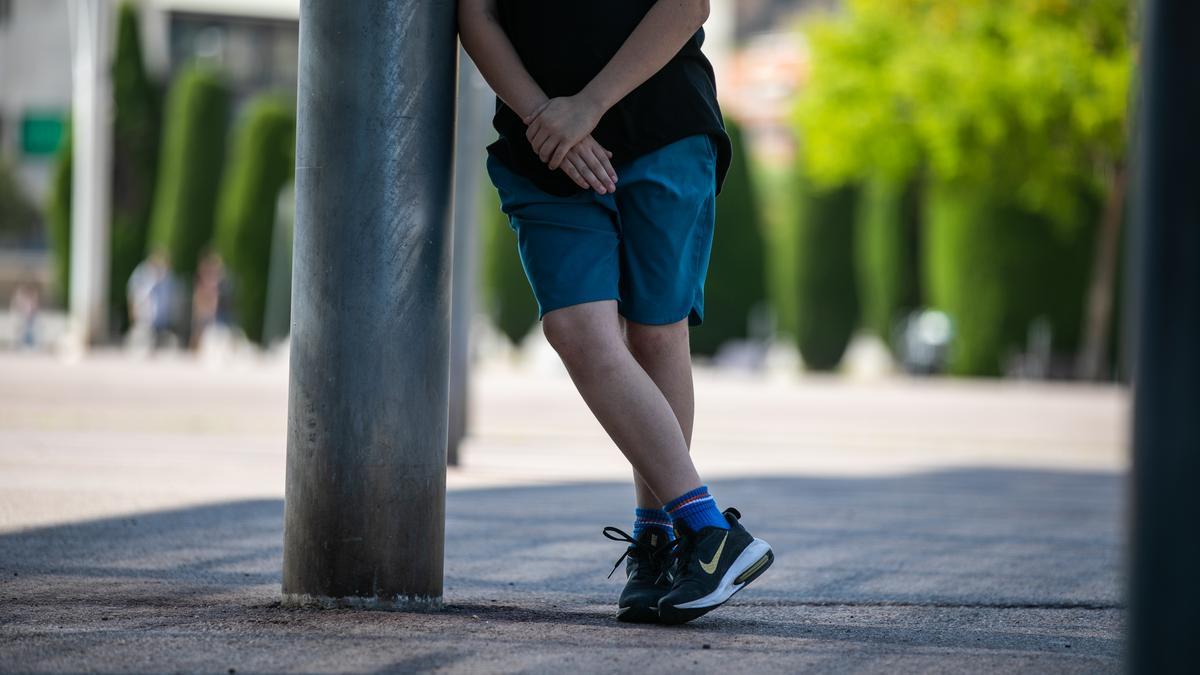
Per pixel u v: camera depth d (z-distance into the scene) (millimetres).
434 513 7355
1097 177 64500
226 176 90562
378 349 7133
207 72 90625
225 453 19609
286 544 7430
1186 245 3627
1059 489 18938
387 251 7113
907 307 76750
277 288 85875
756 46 151625
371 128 7098
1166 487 3693
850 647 6660
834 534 12828
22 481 15109
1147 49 3730
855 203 76688
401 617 7055
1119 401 50812
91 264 69125
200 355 74750
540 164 7016
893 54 64250
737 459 22703
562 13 7117
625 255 7184
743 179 80000
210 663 5848
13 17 133000
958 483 19438
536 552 10883
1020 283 69625
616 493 15992
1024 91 60750
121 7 93500
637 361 7414
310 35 7191
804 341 77125
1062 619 8078
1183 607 3688
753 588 9297
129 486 14875
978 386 64875
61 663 5836
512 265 82312
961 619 7980
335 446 7188
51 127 89000
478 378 56281
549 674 5707
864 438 29344
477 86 21359
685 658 6148
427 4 7184
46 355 66688
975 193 67688
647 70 6961
